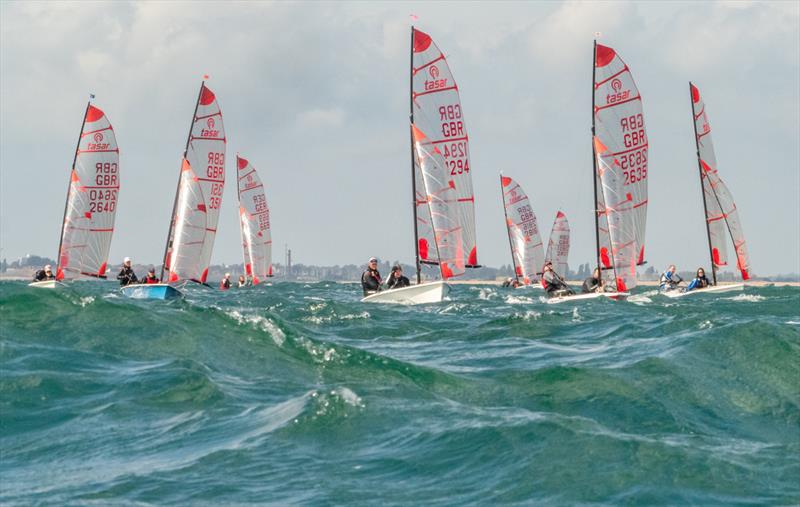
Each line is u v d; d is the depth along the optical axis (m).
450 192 149.25
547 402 47.81
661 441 38.81
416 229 153.62
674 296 176.25
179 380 48.78
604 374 51.91
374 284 143.25
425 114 154.38
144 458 37.22
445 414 42.12
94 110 175.12
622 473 34.69
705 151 191.88
